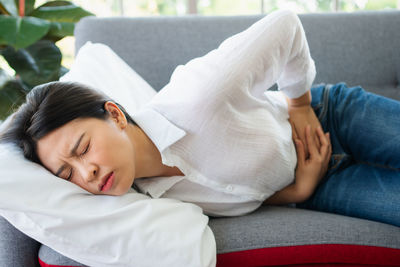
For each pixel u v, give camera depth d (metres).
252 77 0.87
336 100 1.09
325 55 1.35
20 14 1.73
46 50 1.66
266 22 0.89
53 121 0.71
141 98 1.09
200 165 0.88
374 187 0.91
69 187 0.74
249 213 0.94
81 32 1.34
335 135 1.07
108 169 0.73
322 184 1.03
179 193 0.91
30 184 0.71
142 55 1.33
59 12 1.78
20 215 0.71
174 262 0.70
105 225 0.72
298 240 0.75
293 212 0.90
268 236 0.76
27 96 0.78
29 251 0.83
